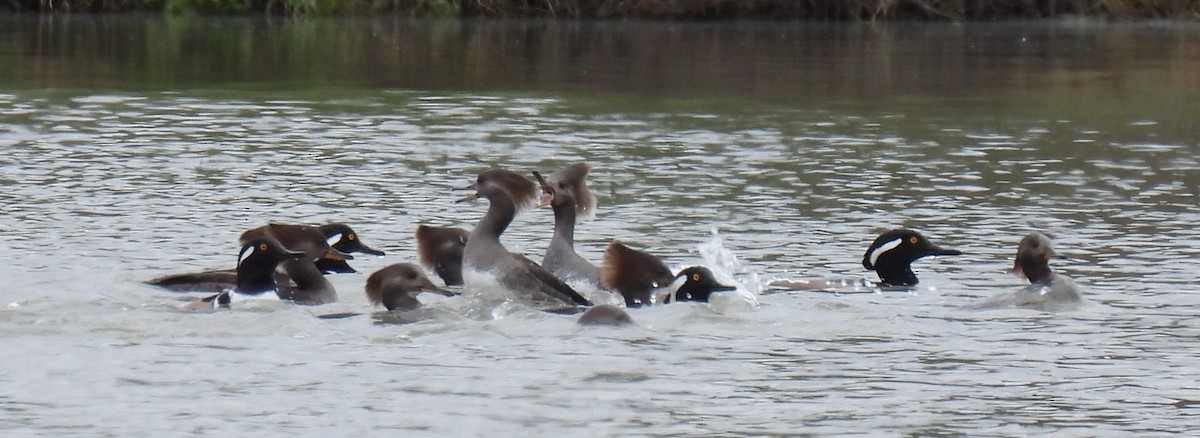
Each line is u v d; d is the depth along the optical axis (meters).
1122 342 28.61
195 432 23.00
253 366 26.42
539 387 25.39
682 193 45.00
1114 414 24.44
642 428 23.50
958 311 31.08
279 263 31.52
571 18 111.00
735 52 88.00
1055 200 44.44
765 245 37.88
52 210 40.91
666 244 37.91
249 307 30.33
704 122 60.50
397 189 45.28
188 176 46.84
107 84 69.56
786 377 26.23
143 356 26.84
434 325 29.28
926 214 42.16
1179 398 25.22
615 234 39.09
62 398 24.52
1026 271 32.31
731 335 28.92
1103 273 34.69
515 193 33.22
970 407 24.73
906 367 26.92
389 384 25.45
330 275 34.44
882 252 33.94
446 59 82.94
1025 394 25.44
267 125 58.31
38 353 26.92
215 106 63.56
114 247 36.34
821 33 101.69
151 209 41.41
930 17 112.69
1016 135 57.94
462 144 54.16
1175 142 56.62
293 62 80.31
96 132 55.69
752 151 53.19
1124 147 55.16
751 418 24.05
